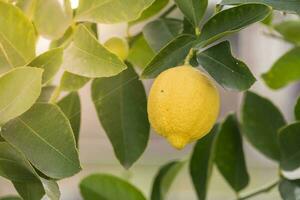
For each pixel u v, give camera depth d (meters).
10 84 0.80
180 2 0.91
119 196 1.16
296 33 1.25
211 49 0.86
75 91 1.01
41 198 0.86
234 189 1.17
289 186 1.09
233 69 0.85
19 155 0.84
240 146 1.17
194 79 0.83
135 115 1.03
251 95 1.19
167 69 0.86
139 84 1.04
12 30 0.87
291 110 1.87
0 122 0.82
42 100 1.00
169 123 0.82
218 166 1.17
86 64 0.87
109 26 1.14
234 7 0.85
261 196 1.71
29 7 0.94
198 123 0.82
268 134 1.18
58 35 0.93
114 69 0.86
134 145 1.03
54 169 0.83
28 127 0.84
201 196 1.13
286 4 0.87
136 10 0.89
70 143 0.83
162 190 1.21
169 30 1.01
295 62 1.18
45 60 0.84
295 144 1.08
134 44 1.12
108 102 1.03
